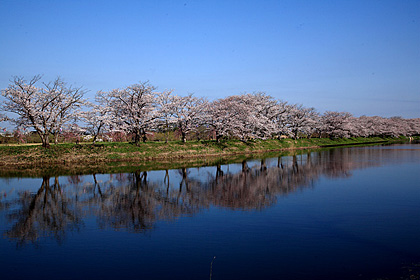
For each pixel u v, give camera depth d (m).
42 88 36.69
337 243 11.23
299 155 45.91
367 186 21.59
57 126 38.25
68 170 30.27
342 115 86.75
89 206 17.00
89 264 9.91
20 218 14.89
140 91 41.06
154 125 44.03
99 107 41.81
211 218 14.59
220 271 9.27
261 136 60.28
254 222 13.86
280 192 20.20
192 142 48.47
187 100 48.03
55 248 11.23
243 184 23.30
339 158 40.78
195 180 25.12
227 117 51.16
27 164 33.84
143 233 12.65
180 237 12.13
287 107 69.81
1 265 9.91
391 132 102.56
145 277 9.01
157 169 31.31
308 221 13.87
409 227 12.84
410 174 26.70
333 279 8.68
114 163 35.97
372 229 12.69
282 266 9.51
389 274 8.89
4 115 35.28
